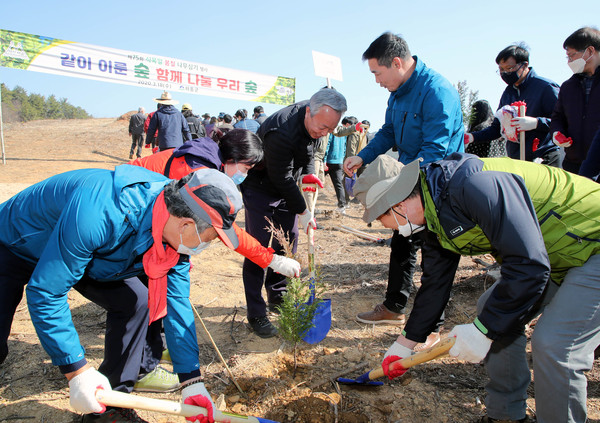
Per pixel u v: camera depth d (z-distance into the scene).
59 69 9.47
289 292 2.66
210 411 1.94
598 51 3.29
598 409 2.34
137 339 2.32
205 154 2.59
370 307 3.78
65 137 18.36
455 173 1.77
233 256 5.32
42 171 11.63
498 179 1.69
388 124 3.52
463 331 1.84
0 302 1.95
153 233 1.72
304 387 2.62
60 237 1.64
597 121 3.42
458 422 2.32
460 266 4.63
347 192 8.59
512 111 3.63
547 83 3.97
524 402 2.21
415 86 3.02
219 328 3.40
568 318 1.78
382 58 2.95
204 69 11.25
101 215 1.67
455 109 2.99
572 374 1.80
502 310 1.72
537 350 1.85
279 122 2.88
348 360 2.90
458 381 2.69
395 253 3.22
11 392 2.56
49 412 2.40
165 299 2.01
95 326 3.38
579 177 1.90
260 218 3.23
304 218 3.20
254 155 2.63
